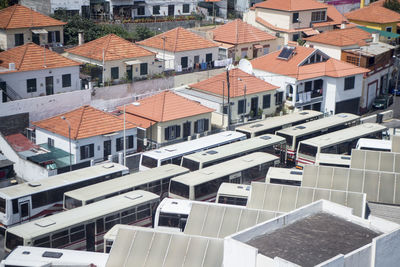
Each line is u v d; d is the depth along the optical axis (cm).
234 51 8550
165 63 7775
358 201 3828
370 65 8088
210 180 4656
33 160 5206
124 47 7119
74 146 5375
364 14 10388
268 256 2745
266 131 5994
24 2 8062
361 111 8056
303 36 9338
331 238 2944
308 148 5556
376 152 4888
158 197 4412
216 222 3522
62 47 7525
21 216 4269
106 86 6650
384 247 2867
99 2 8644
